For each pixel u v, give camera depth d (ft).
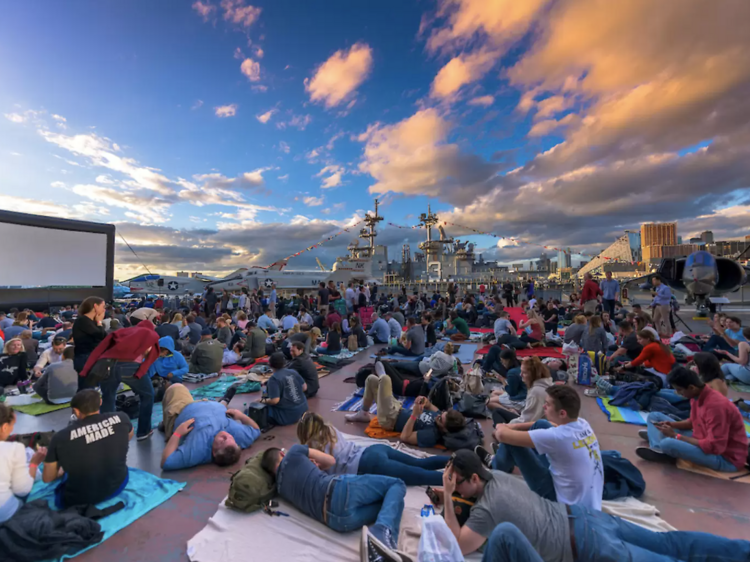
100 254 66.64
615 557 6.80
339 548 8.88
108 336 15.05
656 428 13.78
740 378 22.67
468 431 14.17
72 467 10.29
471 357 32.76
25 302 58.49
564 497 8.58
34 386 20.93
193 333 34.58
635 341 23.34
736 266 50.88
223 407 15.35
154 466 13.48
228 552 8.84
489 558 6.51
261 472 10.93
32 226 59.21
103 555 9.04
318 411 19.22
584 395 21.02
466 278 205.26
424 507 10.11
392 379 20.71
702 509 10.47
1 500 8.80
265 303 69.77
